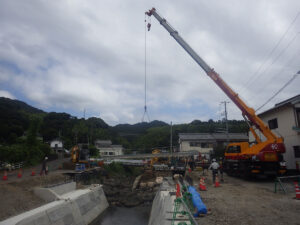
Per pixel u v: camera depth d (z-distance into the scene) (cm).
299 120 1805
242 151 1797
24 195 1374
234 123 5659
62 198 1449
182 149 4388
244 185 1438
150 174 2966
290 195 1078
